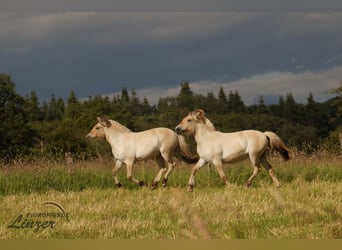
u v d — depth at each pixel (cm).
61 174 1684
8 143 7056
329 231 706
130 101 15462
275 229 753
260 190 1377
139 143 1625
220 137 1547
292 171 1702
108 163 1912
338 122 7538
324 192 1229
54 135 7231
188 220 409
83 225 906
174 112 10681
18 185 1602
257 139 1535
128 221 941
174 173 1767
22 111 7544
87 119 8350
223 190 1426
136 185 1672
